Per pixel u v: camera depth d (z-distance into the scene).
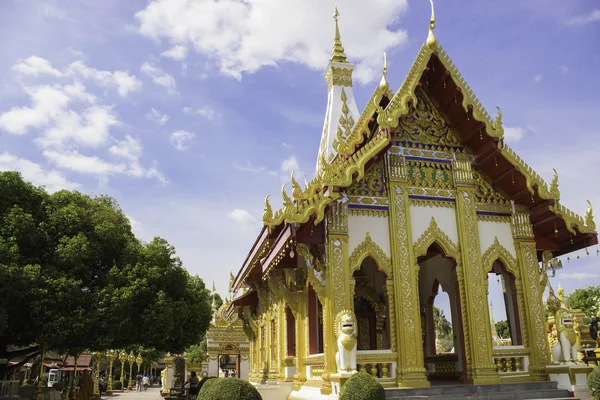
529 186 14.27
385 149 13.24
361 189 13.80
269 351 20.05
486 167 14.95
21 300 19.25
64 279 20.08
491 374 13.41
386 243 13.61
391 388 12.31
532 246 14.93
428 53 13.89
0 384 23.23
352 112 21.02
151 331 22.28
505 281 15.16
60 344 20.12
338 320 12.03
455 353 16.84
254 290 23.95
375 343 18.88
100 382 48.84
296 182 12.77
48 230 22.00
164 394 42.44
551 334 19.62
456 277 14.20
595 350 20.42
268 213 13.29
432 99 15.02
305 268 15.27
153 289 23.34
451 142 14.97
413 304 13.29
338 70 21.67
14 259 19.59
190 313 25.77
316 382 13.37
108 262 23.56
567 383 13.23
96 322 20.34
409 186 14.29
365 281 19.06
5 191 21.73
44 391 29.75
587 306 46.34
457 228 14.37
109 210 25.39
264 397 15.10
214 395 11.11
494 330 24.56
